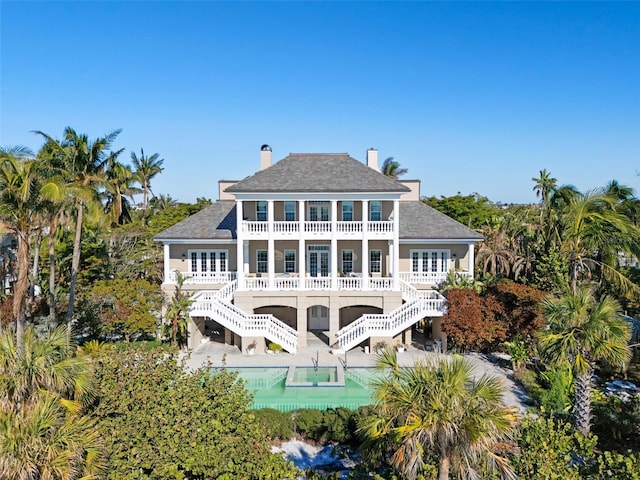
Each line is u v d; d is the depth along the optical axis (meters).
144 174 72.94
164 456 13.18
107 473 12.13
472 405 10.30
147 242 49.69
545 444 13.76
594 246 28.19
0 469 9.62
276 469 13.57
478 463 10.96
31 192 23.48
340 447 19.22
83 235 44.31
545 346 18.59
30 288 32.41
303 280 33.50
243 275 33.81
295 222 33.94
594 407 20.61
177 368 16.02
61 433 10.70
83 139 30.30
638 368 27.00
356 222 33.91
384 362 11.66
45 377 11.84
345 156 37.50
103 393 13.83
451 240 36.06
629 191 31.47
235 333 32.25
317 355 30.89
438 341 31.70
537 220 46.84
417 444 10.16
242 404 15.32
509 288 29.17
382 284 34.00
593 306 18.34
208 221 38.69
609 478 13.49
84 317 30.89
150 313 31.67
